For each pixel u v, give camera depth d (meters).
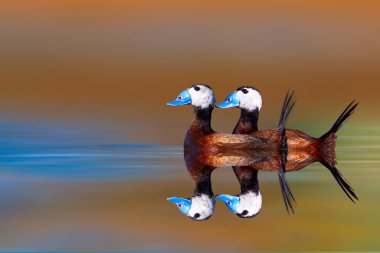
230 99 19.14
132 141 20.17
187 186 13.97
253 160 17.38
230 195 13.36
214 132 18.41
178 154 18.00
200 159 17.39
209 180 14.62
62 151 18.12
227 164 16.67
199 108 18.33
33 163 16.23
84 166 15.88
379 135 22.17
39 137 20.89
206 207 12.53
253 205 12.74
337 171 15.61
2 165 15.97
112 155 17.56
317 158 17.75
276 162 17.00
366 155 18.03
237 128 19.38
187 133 18.41
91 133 21.94
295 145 18.31
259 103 19.25
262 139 18.30
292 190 13.72
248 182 14.44
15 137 20.81
